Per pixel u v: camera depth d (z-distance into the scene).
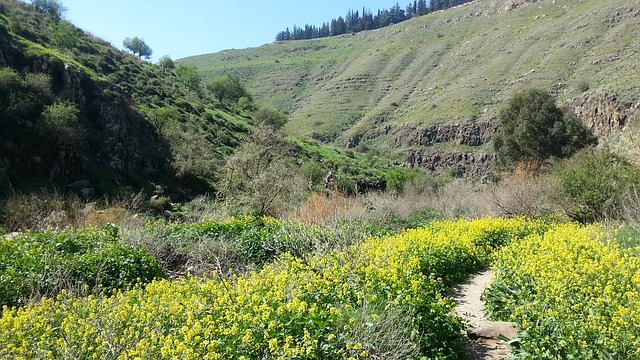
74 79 30.95
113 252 9.39
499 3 141.75
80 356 4.43
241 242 11.89
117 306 5.85
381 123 93.25
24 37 38.69
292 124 102.44
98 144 28.83
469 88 87.00
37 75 28.38
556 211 21.56
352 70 131.50
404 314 5.77
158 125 36.97
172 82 57.31
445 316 6.32
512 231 16.22
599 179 18.69
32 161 24.56
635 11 79.94
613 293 6.48
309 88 130.62
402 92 107.75
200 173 33.97
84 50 47.62
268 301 5.37
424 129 78.00
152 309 5.61
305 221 12.98
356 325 4.90
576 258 9.13
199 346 4.51
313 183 29.11
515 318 6.97
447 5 193.88
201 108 48.81
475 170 67.19
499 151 37.19
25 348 4.64
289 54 163.62
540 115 34.03
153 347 4.37
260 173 21.69
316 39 185.12
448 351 6.03
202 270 10.05
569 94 62.00
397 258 8.27
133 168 30.36
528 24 108.25
